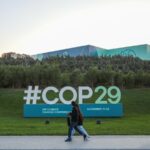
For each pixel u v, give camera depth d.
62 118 36.25
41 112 36.88
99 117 36.81
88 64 74.56
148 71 72.00
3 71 58.94
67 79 58.66
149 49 78.44
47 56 81.88
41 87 58.47
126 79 60.62
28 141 19.73
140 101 49.69
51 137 21.36
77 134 22.41
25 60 78.94
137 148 17.33
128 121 33.28
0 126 27.55
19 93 53.62
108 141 19.61
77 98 40.38
